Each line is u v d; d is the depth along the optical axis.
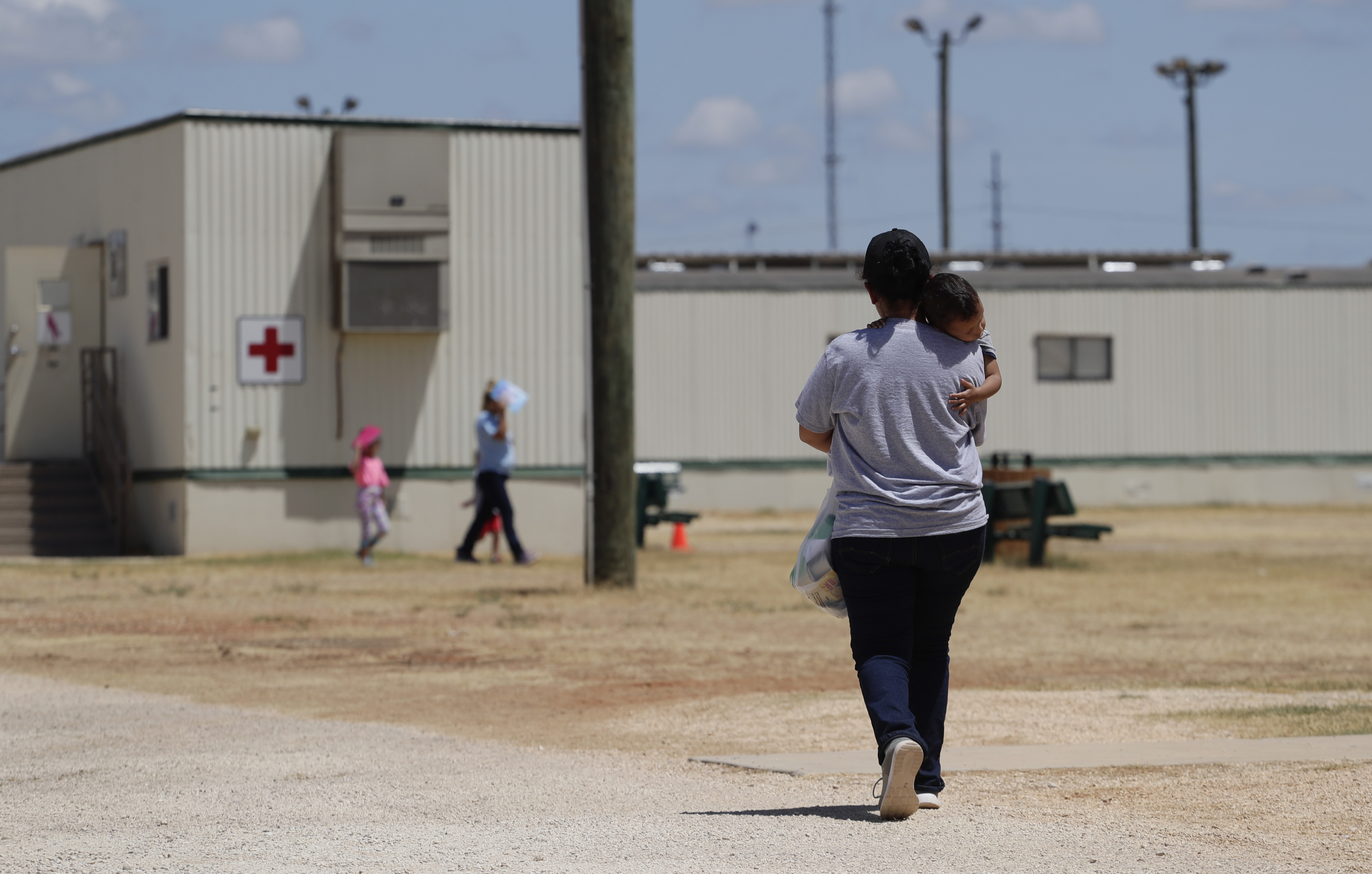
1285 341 76.31
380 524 41.72
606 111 33.12
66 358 48.72
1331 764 13.32
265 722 17.52
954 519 10.84
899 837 10.50
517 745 16.02
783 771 14.01
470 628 27.73
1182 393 75.75
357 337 45.88
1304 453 76.31
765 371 72.38
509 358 47.06
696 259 77.69
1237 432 76.06
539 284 47.28
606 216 33.47
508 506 42.59
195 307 44.69
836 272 74.44
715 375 72.12
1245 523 65.38
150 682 21.11
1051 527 43.19
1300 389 76.38
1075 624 29.00
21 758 15.01
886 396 10.91
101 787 13.39
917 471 10.87
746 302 72.31
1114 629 28.22
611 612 30.33
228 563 41.81
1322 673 22.05
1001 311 74.69
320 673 22.08
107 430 46.97
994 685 20.75
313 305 45.56
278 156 45.34
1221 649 25.16
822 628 27.95
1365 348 76.69
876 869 9.48
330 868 9.83
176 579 37.16
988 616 30.45
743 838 10.54
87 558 45.31
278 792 13.08
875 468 10.95
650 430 71.81
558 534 47.41
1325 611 31.44
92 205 48.84
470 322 46.75
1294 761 13.54
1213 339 75.88
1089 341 75.44
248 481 45.00
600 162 33.28
